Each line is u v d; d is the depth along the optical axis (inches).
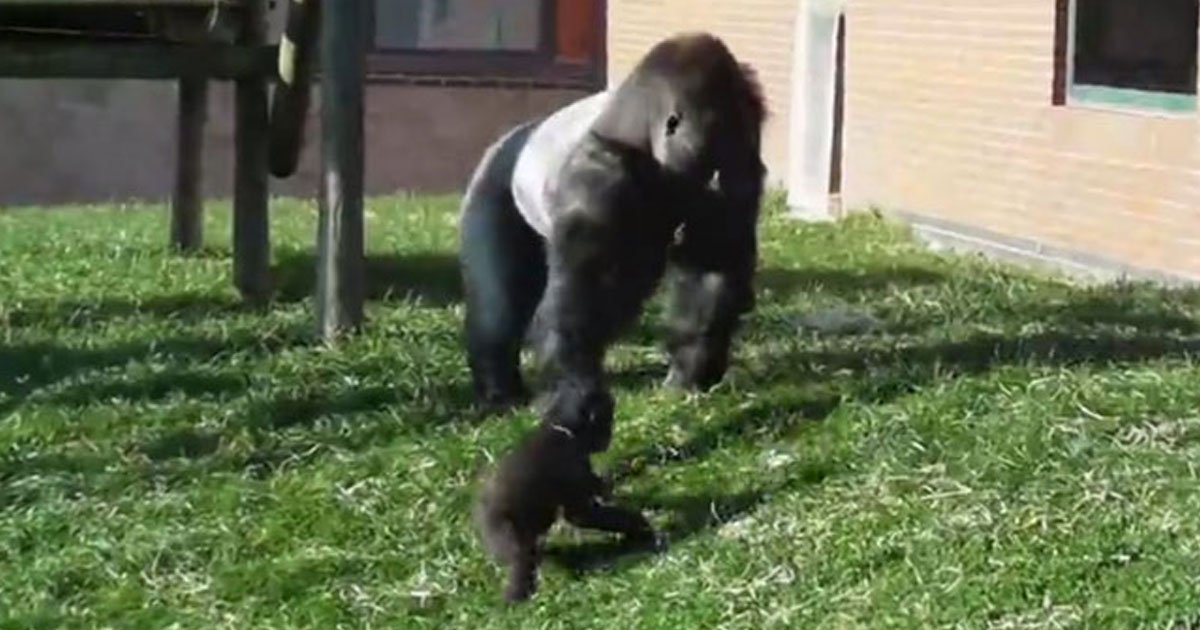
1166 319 480.4
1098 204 596.7
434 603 338.0
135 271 577.0
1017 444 361.4
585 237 355.9
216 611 342.6
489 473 357.1
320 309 476.7
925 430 374.0
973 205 657.6
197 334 488.1
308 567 352.2
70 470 400.2
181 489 388.5
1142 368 407.5
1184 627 294.5
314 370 446.6
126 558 361.4
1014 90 634.2
